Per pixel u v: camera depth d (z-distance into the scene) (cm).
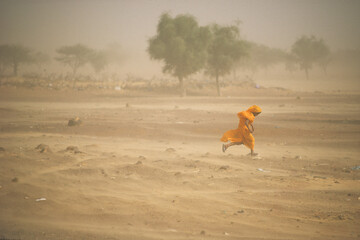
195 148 3772
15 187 1816
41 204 1603
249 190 2109
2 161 2338
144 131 5050
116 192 1916
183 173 2427
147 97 13788
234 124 5959
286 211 1738
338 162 3111
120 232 1333
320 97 13438
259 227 1491
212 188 2114
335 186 2245
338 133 5003
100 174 2264
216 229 1438
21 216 1445
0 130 4809
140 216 1543
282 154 3475
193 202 1803
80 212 1548
